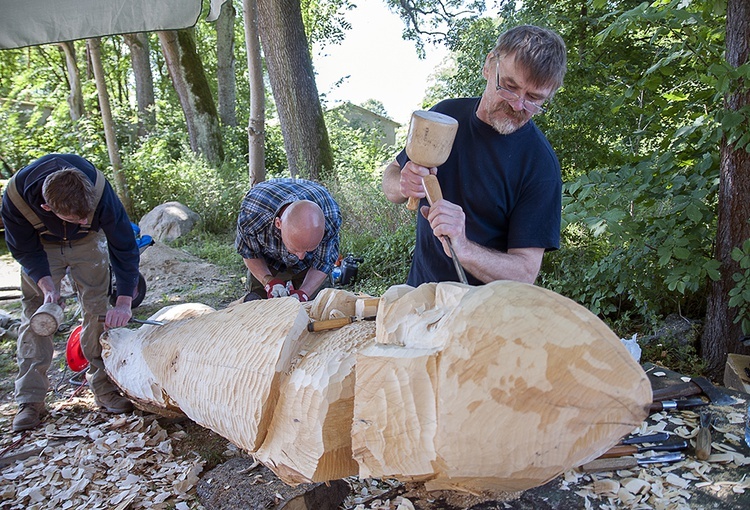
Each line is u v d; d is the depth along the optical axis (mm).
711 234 3773
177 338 2234
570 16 6355
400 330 1363
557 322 1109
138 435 2965
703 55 3602
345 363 1561
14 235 2939
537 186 2049
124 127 13062
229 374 1816
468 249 1820
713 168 3764
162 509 2389
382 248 6613
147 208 10336
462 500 1937
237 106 18188
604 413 1103
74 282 3174
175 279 6809
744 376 3176
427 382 1162
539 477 1167
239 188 10531
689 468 1992
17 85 13414
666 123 4230
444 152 1741
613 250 4305
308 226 2742
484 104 2014
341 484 2301
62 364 4199
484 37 6609
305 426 1566
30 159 11047
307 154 8609
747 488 1853
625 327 4383
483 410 1104
